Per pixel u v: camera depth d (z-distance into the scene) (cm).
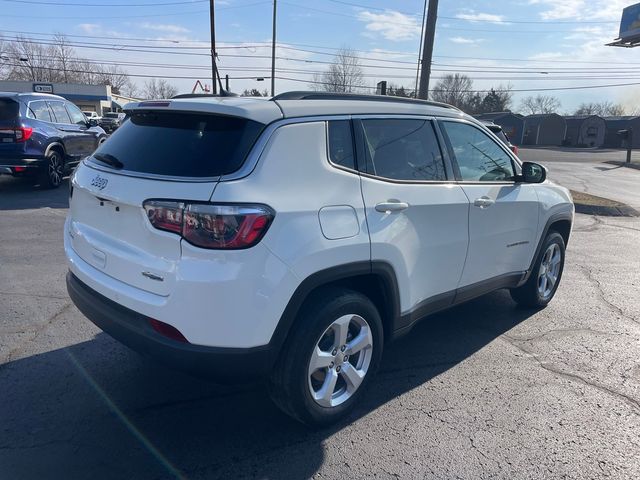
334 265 291
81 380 360
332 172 300
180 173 273
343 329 308
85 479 265
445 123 395
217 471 276
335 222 293
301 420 305
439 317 507
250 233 257
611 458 299
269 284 264
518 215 449
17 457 279
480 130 429
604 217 1166
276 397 300
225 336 260
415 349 434
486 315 515
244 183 262
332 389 311
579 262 733
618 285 624
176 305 261
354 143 319
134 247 283
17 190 1101
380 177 329
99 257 309
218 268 255
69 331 433
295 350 287
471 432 319
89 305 312
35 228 776
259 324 265
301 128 291
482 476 280
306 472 278
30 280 551
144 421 317
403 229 334
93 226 319
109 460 280
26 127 1026
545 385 379
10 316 459
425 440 310
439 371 396
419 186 353
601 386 381
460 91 7662
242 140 274
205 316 257
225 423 319
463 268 399
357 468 283
